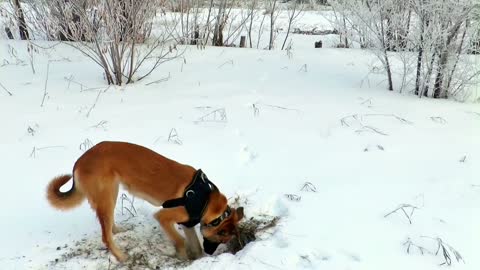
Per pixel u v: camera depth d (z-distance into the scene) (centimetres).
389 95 492
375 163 365
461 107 464
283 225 300
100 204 275
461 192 330
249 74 549
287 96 482
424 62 483
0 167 350
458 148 385
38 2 643
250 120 427
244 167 358
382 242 287
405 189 334
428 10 457
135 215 313
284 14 952
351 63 602
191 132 402
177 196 281
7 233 291
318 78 542
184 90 492
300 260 274
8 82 501
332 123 425
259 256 276
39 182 335
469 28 462
